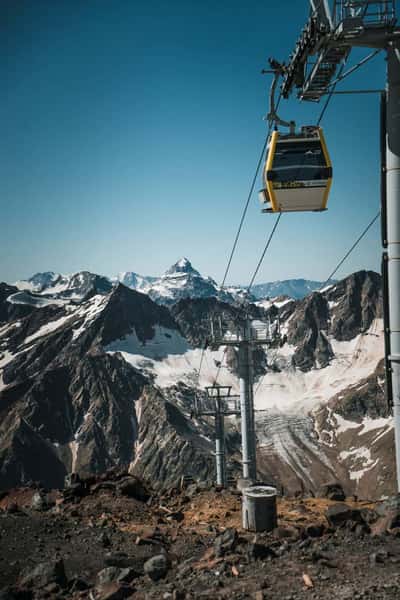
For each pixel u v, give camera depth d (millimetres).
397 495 22438
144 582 17547
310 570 16312
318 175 25688
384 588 14469
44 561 19422
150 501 29969
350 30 21109
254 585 15633
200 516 26641
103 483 30656
